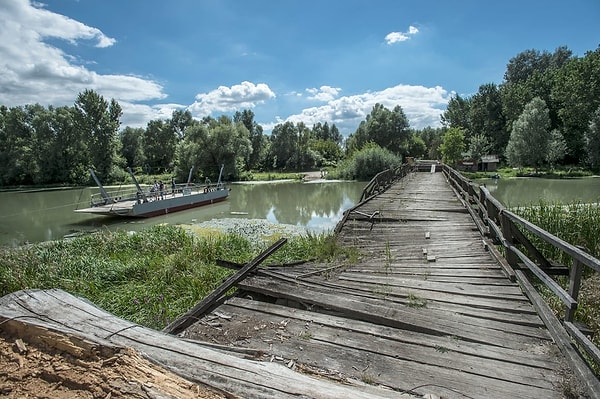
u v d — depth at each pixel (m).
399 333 3.01
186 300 5.63
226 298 3.84
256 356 2.05
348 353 2.71
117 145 49.31
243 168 51.31
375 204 10.68
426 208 9.62
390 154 39.41
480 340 2.85
